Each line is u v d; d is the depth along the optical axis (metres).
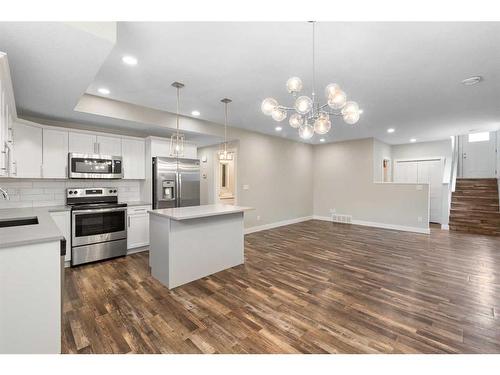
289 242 4.72
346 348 1.73
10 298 1.40
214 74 2.65
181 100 3.48
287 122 4.78
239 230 3.52
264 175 5.98
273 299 2.47
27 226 1.80
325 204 7.30
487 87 2.99
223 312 2.22
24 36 1.49
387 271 3.20
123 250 3.81
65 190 3.71
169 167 4.34
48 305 1.51
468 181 6.84
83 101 3.18
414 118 4.41
